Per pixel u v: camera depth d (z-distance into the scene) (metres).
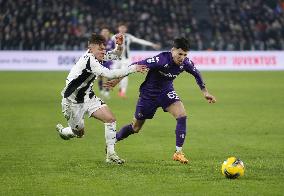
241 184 19.97
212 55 89.25
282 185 19.81
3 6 95.31
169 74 24.05
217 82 69.38
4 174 21.77
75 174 21.77
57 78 74.50
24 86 64.19
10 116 40.31
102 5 97.75
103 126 36.12
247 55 89.25
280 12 99.88
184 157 23.69
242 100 50.91
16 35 92.31
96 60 22.78
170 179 20.80
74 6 96.56
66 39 92.31
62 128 25.92
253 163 23.95
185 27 95.69
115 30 92.19
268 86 64.25
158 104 24.66
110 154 23.77
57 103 48.44
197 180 20.61
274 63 89.25
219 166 23.31
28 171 22.33
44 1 96.44
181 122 23.91
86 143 29.67
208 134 32.81
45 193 18.86
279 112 42.50
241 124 36.72
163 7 97.75
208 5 104.31
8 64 89.25
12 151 27.06
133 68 22.34
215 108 45.19
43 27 93.19
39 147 28.27
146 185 19.89
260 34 95.50
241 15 98.56
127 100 51.97
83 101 23.81
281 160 24.72
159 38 93.25
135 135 32.41
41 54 89.19
